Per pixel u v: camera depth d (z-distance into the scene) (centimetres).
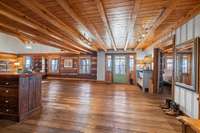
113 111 408
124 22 412
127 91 743
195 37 323
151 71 755
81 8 312
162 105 464
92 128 298
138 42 778
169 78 909
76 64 1209
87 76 1184
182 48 393
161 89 760
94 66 1167
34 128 295
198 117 284
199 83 287
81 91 724
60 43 736
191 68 337
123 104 484
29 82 364
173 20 399
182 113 384
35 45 1276
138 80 964
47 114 377
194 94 323
